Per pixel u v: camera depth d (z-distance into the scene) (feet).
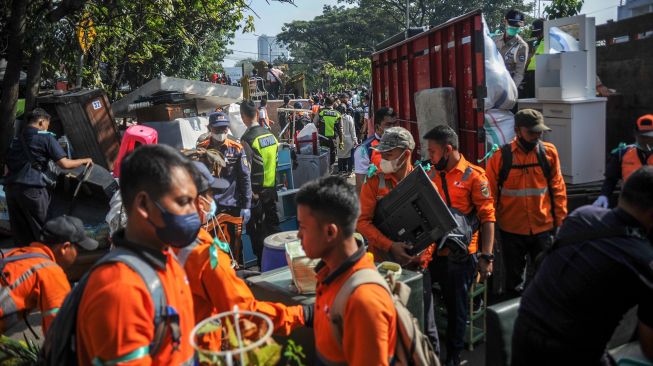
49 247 11.14
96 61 45.62
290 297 10.82
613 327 8.18
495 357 9.87
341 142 44.39
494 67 17.49
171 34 47.67
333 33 289.12
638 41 20.21
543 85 19.39
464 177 13.47
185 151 18.38
